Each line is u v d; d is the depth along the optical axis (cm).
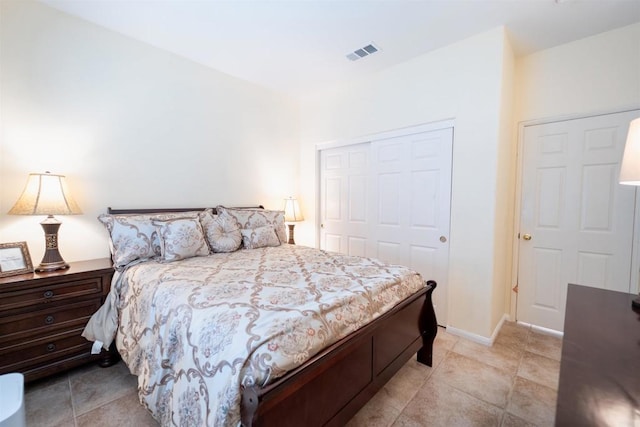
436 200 277
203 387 108
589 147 245
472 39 246
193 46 266
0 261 184
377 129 320
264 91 363
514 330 271
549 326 271
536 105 268
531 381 194
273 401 93
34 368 178
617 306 129
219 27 236
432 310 206
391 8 210
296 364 104
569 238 258
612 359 86
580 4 202
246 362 98
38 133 210
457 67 256
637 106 223
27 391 178
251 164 353
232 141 333
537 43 253
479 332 250
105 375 196
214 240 259
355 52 274
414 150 290
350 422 158
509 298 290
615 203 236
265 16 221
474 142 247
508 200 277
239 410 94
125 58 250
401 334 175
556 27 230
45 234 198
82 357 195
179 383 121
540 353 230
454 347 240
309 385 110
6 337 169
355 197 353
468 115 250
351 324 134
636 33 222
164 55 273
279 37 250
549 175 265
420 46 263
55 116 217
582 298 140
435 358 223
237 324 115
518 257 284
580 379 76
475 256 250
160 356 138
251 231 289
